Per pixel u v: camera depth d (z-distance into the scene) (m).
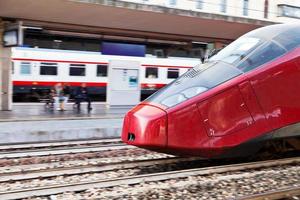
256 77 8.89
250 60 9.12
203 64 9.70
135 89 23.78
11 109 22.34
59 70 29.00
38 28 25.42
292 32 9.69
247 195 7.19
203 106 8.50
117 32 25.25
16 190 7.44
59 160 11.04
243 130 8.73
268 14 36.53
